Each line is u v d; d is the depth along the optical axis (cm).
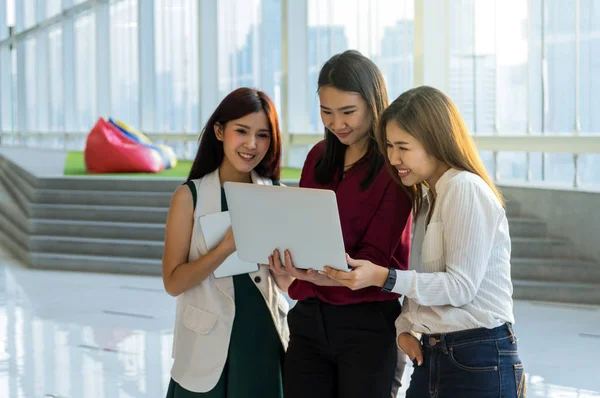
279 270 260
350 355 273
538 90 909
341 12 1190
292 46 1240
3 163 1500
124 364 560
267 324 291
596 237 745
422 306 243
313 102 1239
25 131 2033
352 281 242
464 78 989
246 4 1376
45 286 842
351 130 267
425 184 260
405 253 281
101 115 1716
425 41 995
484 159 968
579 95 863
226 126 285
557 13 883
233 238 273
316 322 276
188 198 291
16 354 587
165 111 1562
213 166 296
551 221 796
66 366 557
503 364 234
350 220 275
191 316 289
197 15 1443
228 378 289
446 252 239
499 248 241
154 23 1566
